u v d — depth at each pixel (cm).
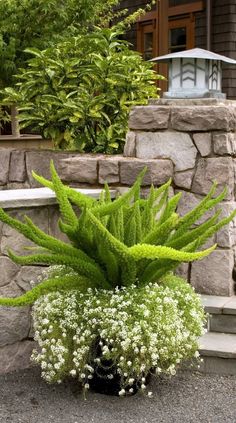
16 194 400
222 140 435
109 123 556
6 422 323
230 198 441
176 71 467
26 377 378
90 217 328
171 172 447
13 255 343
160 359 340
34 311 366
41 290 343
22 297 338
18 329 387
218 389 362
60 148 569
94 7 757
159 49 1054
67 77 554
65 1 731
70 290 358
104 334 334
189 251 353
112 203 346
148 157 456
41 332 354
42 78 555
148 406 341
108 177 443
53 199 395
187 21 1025
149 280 360
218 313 410
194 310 361
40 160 535
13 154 546
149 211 372
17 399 348
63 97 544
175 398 351
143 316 336
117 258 345
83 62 561
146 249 333
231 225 443
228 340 397
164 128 450
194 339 359
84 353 340
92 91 559
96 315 341
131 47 1134
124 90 553
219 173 438
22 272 387
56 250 352
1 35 698
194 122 440
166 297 347
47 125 565
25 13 712
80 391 357
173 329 340
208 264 443
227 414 334
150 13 1076
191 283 447
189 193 445
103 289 356
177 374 381
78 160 452
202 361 374
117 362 339
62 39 705
